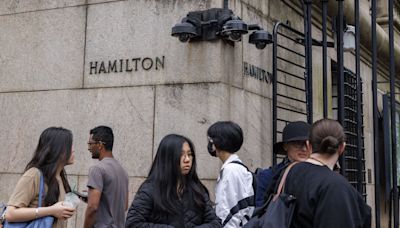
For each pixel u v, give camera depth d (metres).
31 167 3.45
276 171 3.67
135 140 5.49
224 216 3.65
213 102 5.17
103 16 5.89
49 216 3.31
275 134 5.57
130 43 5.70
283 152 4.07
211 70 5.22
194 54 5.32
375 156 5.00
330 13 7.77
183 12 5.49
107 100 5.71
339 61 5.24
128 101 5.59
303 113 6.84
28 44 6.32
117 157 5.55
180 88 5.35
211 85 5.20
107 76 5.76
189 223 3.20
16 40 6.41
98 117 5.73
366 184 9.12
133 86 5.60
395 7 11.91
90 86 5.84
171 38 5.49
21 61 6.34
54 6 6.23
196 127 5.21
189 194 3.28
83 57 5.94
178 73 5.39
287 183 2.83
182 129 5.28
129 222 3.17
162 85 5.45
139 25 5.68
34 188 3.37
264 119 6.02
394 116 4.98
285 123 6.54
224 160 3.94
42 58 6.20
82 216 5.65
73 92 5.93
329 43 6.89
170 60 5.45
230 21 4.99
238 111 5.46
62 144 3.49
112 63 5.75
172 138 3.31
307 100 5.57
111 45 5.80
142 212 3.19
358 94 5.20
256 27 5.57
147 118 5.47
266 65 6.21
